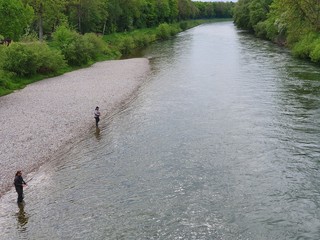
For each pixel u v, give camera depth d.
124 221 18.33
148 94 43.72
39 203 20.42
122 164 24.94
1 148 27.31
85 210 19.53
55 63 57.31
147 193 20.91
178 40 114.88
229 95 41.00
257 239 16.38
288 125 30.19
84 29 102.50
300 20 67.75
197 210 18.89
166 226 17.70
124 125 32.94
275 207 18.75
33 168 24.75
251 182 21.39
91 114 36.09
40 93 44.62
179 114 35.22
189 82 49.28
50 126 32.38
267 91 41.53
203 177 22.39
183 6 190.25
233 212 18.53
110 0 114.81
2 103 40.12
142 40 104.00
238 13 140.25
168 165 24.34
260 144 26.80
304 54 62.22
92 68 64.94
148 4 150.62
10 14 65.00
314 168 22.58
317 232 16.59
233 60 65.69
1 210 19.75
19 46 53.06
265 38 104.62
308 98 37.56
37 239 17.19
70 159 26.19
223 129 30.41
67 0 93.25
